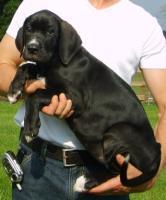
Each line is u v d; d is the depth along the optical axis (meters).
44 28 1.52
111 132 1.50
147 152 1.50
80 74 1.49
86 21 1.54
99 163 1.49
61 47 1.50
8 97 1.50
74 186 1.47
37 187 1.49
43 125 1.48
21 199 1.52
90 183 1.47
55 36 1.51
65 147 1.47
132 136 1.50
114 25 1.54
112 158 1.49
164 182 2.97
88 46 1.54
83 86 1.49
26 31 1.55
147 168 1.50
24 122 1.50
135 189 1.50
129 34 1.54
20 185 1.51
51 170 1.48
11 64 1.59
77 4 1.57
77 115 1.48
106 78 1.51
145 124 1.53
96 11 1.55
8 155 1.52
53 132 1.47
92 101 1.50
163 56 1.58
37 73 1.50
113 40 1.54
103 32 1.54
